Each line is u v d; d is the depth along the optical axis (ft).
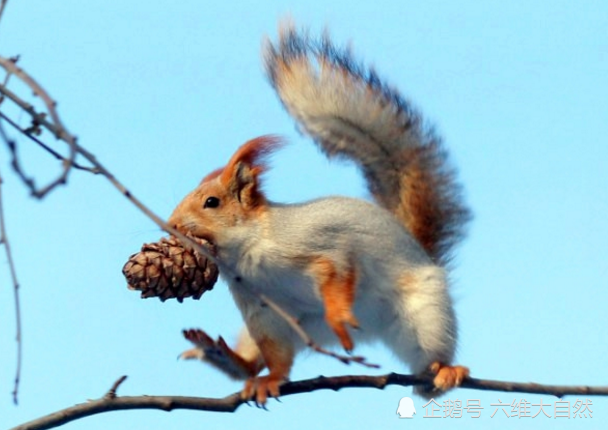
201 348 38.22
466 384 37.17
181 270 35.06
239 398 31.76
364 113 45.42
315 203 40.52
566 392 34.37
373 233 40.55
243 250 39.40
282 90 44.83
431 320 40.16
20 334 19.98
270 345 39.63
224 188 39.50
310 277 39.37
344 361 21.89
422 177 46.01
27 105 18.74
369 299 40.91
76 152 16.49
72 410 29.73
